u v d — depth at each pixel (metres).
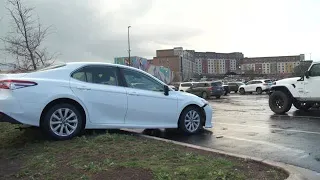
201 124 9.02
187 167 4.86
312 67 12.73
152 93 8.08
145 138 7.36
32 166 5.19
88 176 4.56
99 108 7.34
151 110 8.02
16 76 6.65
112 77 7.66
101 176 4.55
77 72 7.27
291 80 13.38
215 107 18.61
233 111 15.64
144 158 5.46
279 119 11.63
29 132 7.88
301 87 12.98
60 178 4.57
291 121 10.94
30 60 13.37
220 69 150.75
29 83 6.60
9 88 6.45
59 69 7.12
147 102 7.96
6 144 6.86
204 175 4.51
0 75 6.80
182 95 8.65
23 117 6.52
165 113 8.26
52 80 6.89
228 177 4.49
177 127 8.54
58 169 4.97
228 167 4.98
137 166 4.91
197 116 8.88
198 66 144.75
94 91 7.27
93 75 7.45
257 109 16.48
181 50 118.88
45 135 7.22
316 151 6.62
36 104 6.59
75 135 7.03
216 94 32.59
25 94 6.52
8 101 6.39
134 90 7.84
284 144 7.32
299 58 134.88
